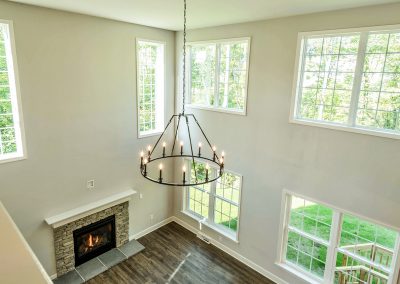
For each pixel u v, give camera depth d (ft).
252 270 18.67
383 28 12.00
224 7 13.19
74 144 16.62
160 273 18.04
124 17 16.21
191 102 21.22
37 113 14.83
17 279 3.49
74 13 15.28
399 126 12.52
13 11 13.28
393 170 12.50
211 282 17.46
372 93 13.10
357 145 13.37
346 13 12.88
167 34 20.27
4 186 14.34
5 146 14.51
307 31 14.17
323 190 14.85
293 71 14.98
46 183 15.83
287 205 16.65
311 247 16.24
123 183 19.74
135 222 21.25
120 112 18.58
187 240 21.62
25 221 15.35
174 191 23.62
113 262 18.63
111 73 17.61
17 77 13.84
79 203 17.51
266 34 15.74
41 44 14.39
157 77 20.93
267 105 16.38
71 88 15.93
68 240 17.15
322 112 14.76
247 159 17.92
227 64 18.42
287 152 15.96
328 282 15.57
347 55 13.58
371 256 14.16
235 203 19.45
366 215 13.56
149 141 20.77
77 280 16.97
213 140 19.74
